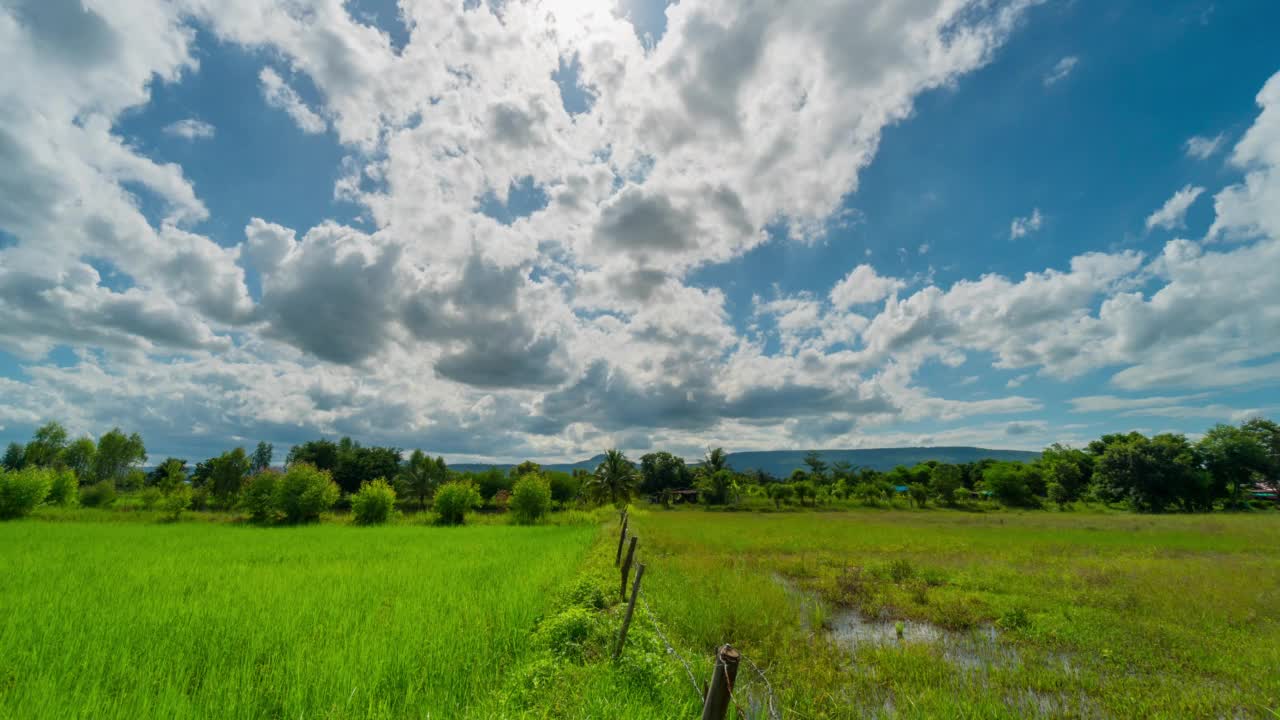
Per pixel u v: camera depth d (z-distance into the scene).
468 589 9.99
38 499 31.62
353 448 93.56
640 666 5.71
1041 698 6.68
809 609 11.30
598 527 34.12
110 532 22.83
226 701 4.79
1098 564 17.77
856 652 8.34
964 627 10.16
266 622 7.29
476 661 6.06
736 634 8.74
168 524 29.56
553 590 10.44
